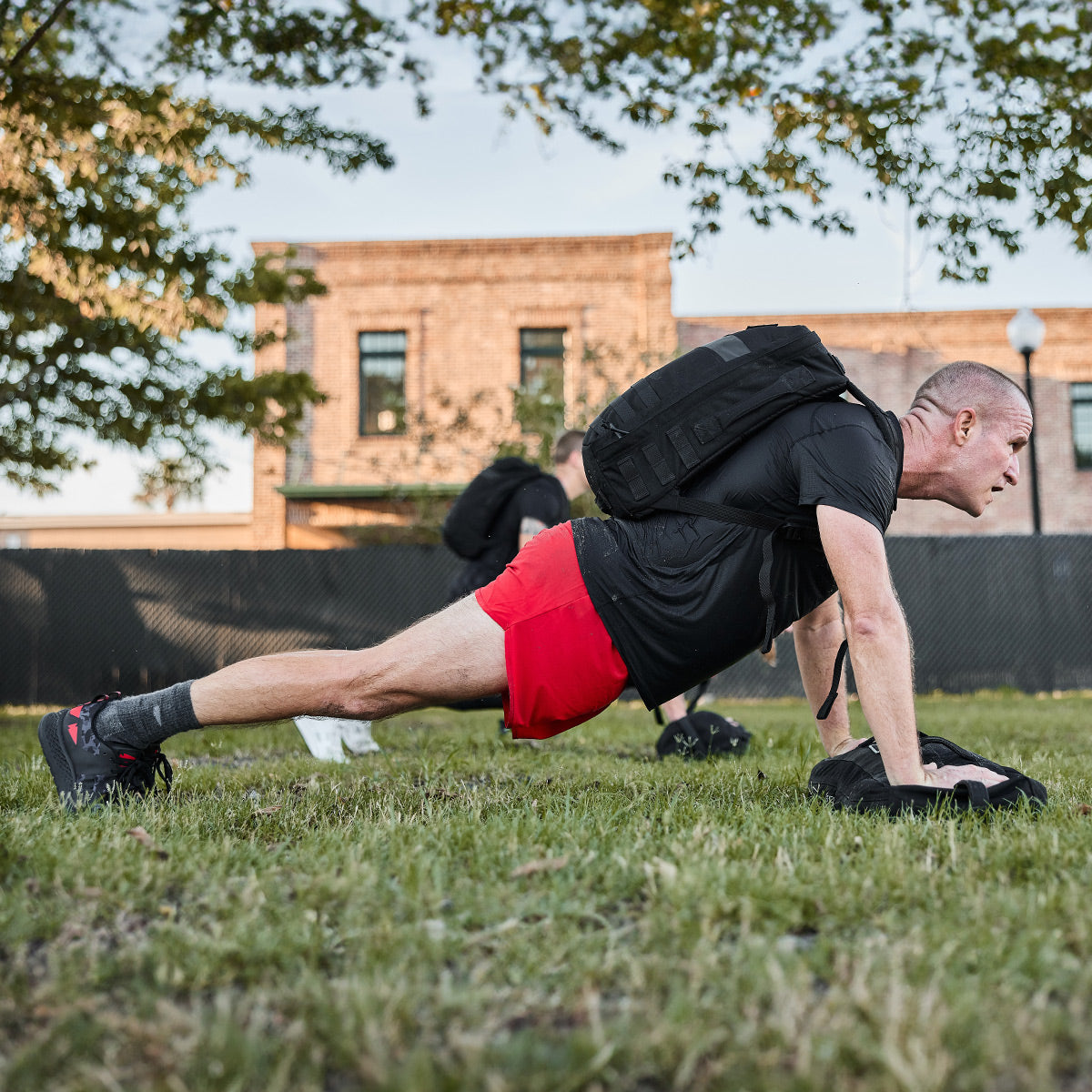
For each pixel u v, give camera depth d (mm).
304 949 1241
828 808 2188
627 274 15906
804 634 2695
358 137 6047
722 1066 932
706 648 2119
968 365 2301
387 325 16078
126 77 5996
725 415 2070
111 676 10445
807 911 1381
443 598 10664
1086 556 11055
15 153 6348
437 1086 903
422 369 16031
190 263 7488
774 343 2145
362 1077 929
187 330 7844
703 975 1122
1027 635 11031
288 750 4473
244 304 8328
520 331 16062
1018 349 10688
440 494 12180
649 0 5465
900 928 1309
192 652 10570
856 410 2135
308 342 16094
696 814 2156
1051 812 2092
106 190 6805
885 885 1472
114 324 8023
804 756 3660
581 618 2096
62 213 6754
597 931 1328
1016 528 16047
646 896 1482
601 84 5672
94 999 1087
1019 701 9891
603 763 3627
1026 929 1274
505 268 16016
